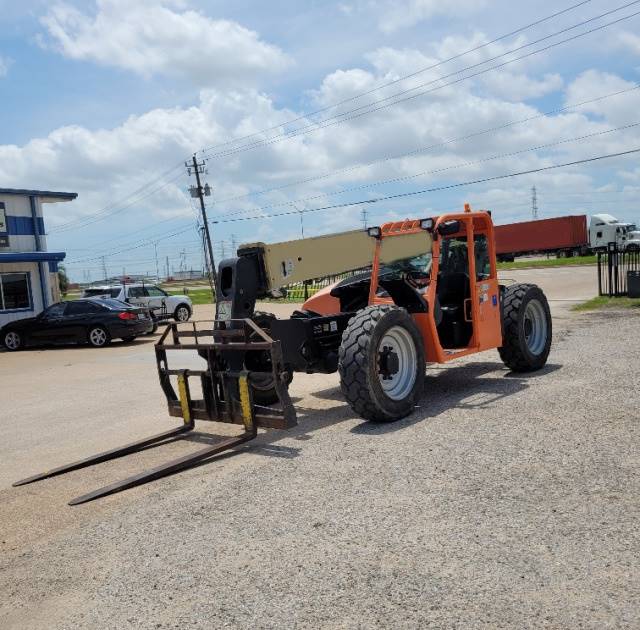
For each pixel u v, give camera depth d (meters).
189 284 101.69
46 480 5.55
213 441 6.23
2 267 22.47
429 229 6.70
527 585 2.97
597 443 4.79
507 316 7.75
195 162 50.03
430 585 3.05
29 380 12.23
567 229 56.78
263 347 5.59
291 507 4.18
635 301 17.39
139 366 13.03
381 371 6.10
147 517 4.32
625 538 3.30
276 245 6.36
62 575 3.65
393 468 4.70
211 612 3.05
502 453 4.77
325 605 2.99
